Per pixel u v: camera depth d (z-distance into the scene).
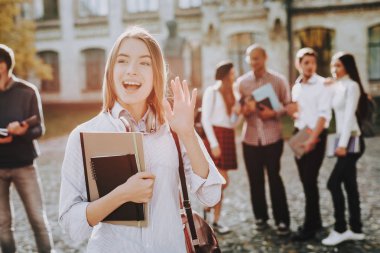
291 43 18.06
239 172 7.71
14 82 3.46
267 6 17.94
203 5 18.83
